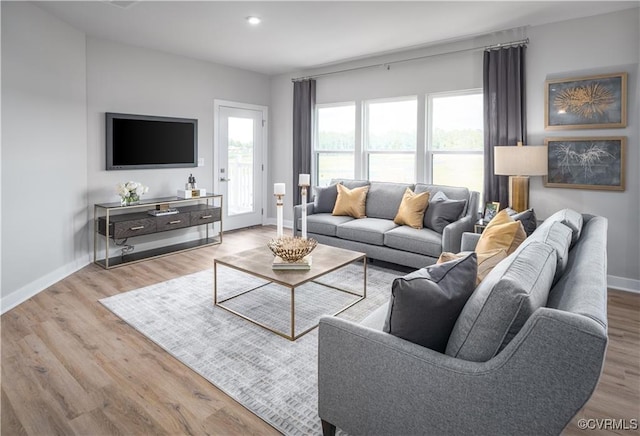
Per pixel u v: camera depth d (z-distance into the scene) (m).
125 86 4.63
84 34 4.18
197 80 5.39
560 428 1.14
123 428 1.77
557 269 1.76
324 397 1.64
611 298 3.42
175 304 3.19
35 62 3.46
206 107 5.53
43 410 1.88
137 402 1.96
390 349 1.43
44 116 3.59
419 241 3.84
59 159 3.83
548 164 3.95
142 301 3.25
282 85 6.29
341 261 3.11
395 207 4.57
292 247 2.93
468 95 4.55
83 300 3.28
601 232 2.27
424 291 1.39
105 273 4.02
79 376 2.17
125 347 2.50
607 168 3.66
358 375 1.52
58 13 3.63
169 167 5.11
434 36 4.31
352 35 4.28
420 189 4.52
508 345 1.20
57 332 2.69
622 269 3.67
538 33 3.94
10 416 1.84
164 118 4.99
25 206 3.37
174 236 5.26
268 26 4.01
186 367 2.28
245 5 3.47
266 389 2.08
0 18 3.05
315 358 2.39
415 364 1.37
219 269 4.17
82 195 4.23
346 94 5.54
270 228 6.34
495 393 1.22
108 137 4.46
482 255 2.05
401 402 1.41
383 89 5.16
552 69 3.89
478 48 4.30
